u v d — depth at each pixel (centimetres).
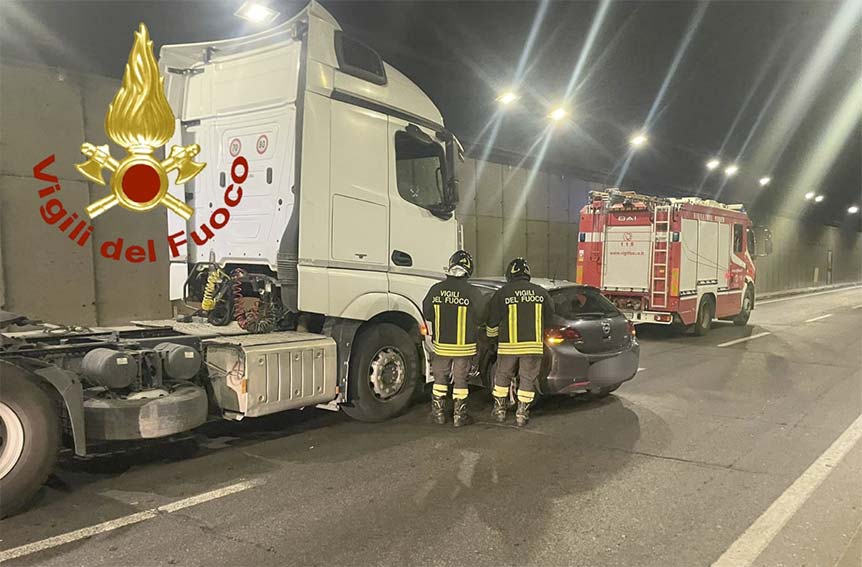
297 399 543
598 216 1342
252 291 617
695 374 899
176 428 465
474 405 714
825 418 653
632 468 497
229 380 513
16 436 394
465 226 1555
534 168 1784
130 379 458
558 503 425
